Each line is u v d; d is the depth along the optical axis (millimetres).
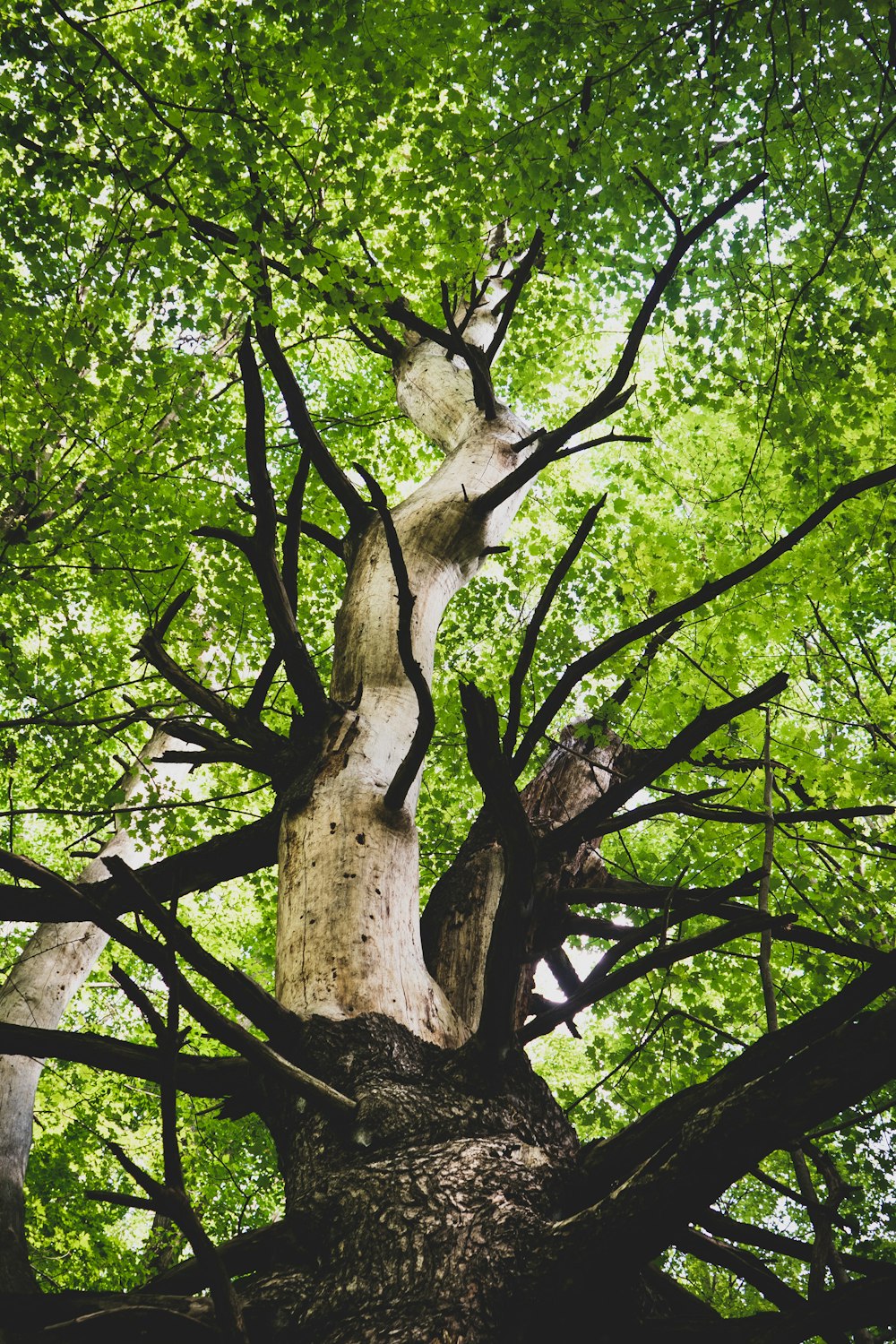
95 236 4922
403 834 3064
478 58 3936
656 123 3943
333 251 3682
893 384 5215
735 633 4195
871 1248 2828
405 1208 1849
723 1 3434
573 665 3010
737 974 4918
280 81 3598
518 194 4074
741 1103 1429
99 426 4812
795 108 3826
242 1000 2232
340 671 3805
